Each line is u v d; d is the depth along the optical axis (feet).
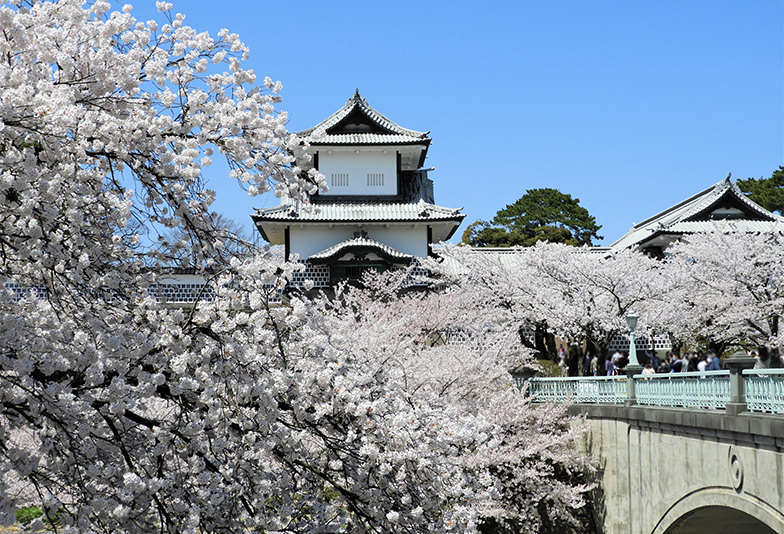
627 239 154.71
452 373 59.26
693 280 96.84
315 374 21.95
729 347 117.50
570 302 88.99
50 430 19.24
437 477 22.52
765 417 36.94
